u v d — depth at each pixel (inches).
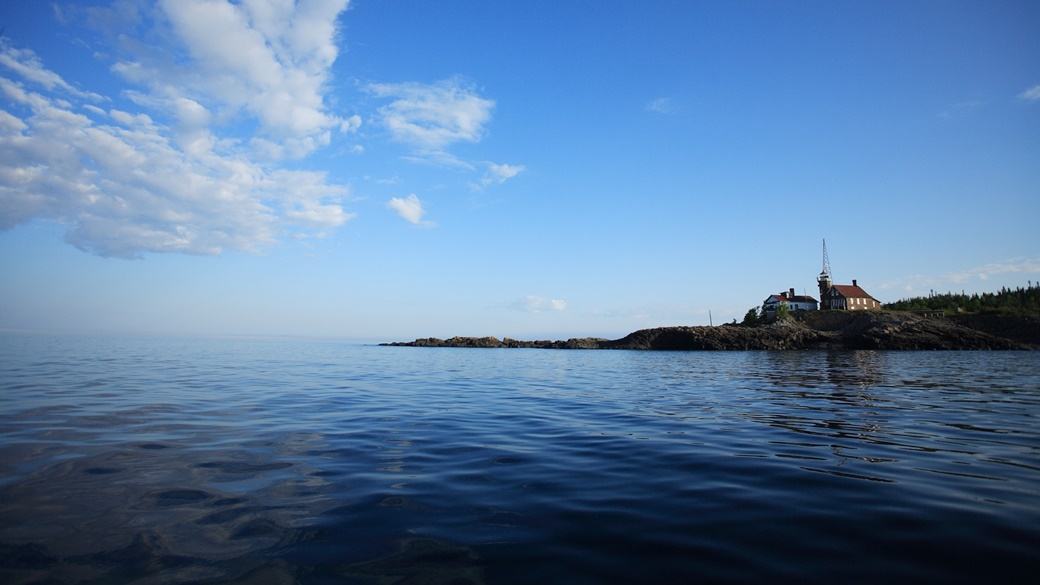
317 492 241.1
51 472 266.7
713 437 372.5
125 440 345.7
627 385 802.8
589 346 3412.9
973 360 1534.2
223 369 984.3
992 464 287.7
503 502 227.5
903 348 2501.2
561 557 170.1
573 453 323.0
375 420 446.6
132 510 213.6
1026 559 163.3
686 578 154.2
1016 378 885.2
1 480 251.0
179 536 187.3
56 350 1455.5
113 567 161.8
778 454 316.2
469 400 602.9
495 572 159.5
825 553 170.2
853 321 2999.5
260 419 440.1
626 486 250.5
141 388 636.7
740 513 210.2
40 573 156.6
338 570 161.2
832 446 339.3
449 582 153.0
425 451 328.5
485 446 343.9
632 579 154.0
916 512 207.5
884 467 281.9
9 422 398.0
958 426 412.8
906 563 161.9
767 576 154.6
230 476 265.6
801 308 3681.1
